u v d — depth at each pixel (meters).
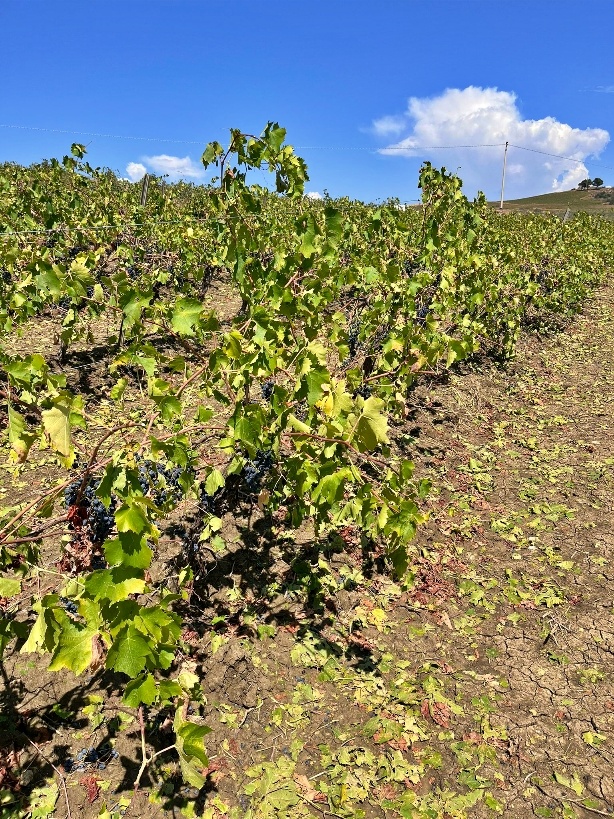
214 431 4.06
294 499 3.84
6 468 4.20
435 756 2.52
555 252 10.72
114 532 2.88
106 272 7.90
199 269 8.48
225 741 2.51
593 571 3.80
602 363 8.50
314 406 2.72
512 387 7.20
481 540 4.13
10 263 5.60
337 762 2.46
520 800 2.37
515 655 3.11
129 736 2.44
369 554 3.79
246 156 3.41
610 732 2.66
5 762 2.28
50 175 10.92
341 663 2.98
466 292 6.58
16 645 2.77
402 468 2.64
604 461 5.29
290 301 3.27
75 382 5.66
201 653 2.88
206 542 3.45
